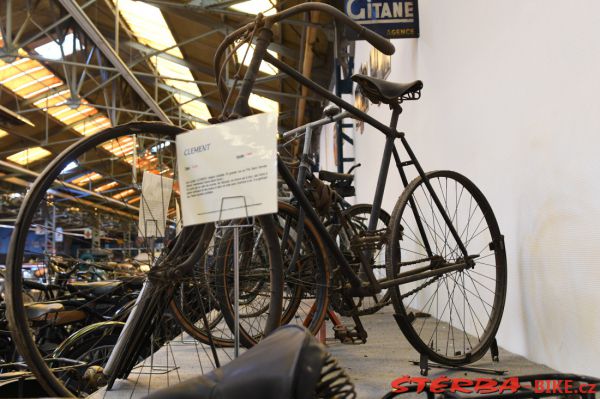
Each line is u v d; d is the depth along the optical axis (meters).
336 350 2.22
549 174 1.73
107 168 13.15
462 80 2.48
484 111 2.24
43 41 8.22
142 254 1.58
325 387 0.53
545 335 1.80
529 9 1.83
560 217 1.67
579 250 1.57
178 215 1.61
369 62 5.02
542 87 1.75
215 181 1.29
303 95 8.66
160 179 1.64
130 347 1.59
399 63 3.70
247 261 1.83
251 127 1.26
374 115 4.63
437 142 2.86
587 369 1.55
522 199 1.92
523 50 1.88
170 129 1.43
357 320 2.34
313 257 1.92
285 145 2.17
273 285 1.68
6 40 6.62
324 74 8.09
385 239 1.85
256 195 1.22
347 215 2.28
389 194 4.05
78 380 1.76
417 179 1.96
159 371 1.88
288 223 1.90
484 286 2.29
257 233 1.84
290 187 1.66
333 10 1.66
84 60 8.25
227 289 1.78
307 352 0.50
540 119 1.77
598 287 1.48
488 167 2.21
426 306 3.26
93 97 11.23
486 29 2.19
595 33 1.46
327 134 9.07
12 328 1.08
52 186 1.22
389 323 2.99
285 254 1.92
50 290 2.45
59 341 2.39
